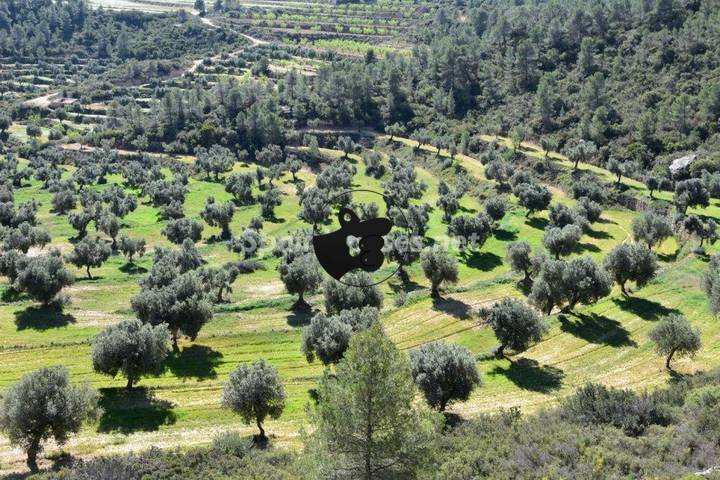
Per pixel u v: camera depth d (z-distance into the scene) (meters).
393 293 94.25
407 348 73.88
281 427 55.72
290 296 93.44
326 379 25.36
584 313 79.25
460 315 82.81
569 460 28.94
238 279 102.31
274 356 73.62
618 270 82.81
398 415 23.88
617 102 175.75
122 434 54.38
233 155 193.75
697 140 151.25
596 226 124.62
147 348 62.19
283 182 176.75
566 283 78.38
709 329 71.25
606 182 144.62
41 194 157.75
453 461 29.20
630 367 65.12
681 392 39.03
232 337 78.31
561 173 156.12
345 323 68.81
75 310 87.75
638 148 154.75
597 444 30.59
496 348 70.88
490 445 31.75
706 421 30.92
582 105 178.88
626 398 36.50
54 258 89.06
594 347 70.44
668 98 166.38
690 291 82.00
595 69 192.25
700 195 120.69
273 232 131.88
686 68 174.75
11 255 94.31
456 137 188.50
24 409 46.47
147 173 168.88
